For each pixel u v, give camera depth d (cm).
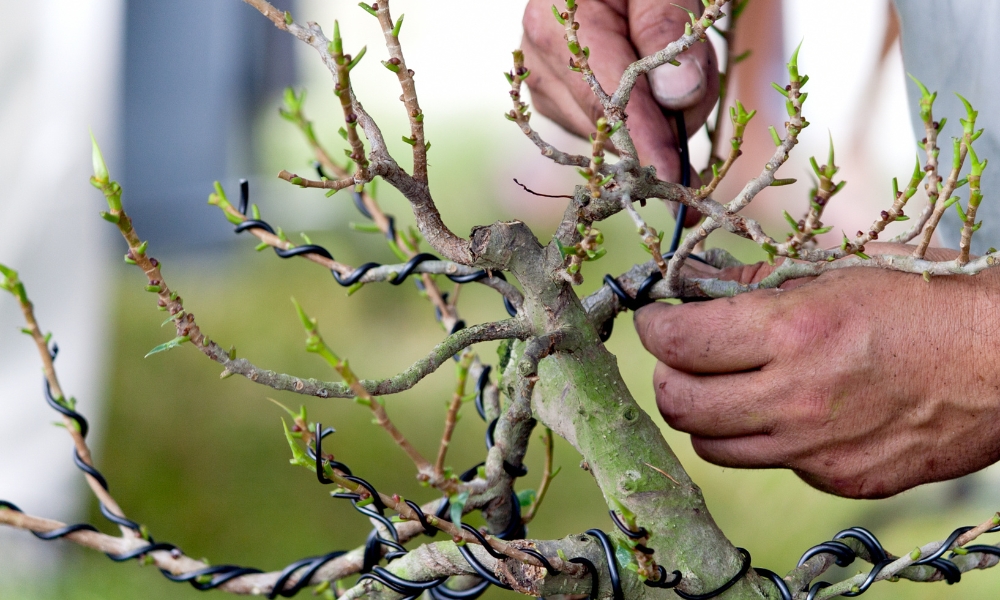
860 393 138
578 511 229
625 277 140
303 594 194
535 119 440
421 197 132
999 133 147
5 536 200
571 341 134
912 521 204
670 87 143
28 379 191
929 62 150
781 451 140
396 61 130
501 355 139
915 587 192
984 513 200
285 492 233
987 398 138
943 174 151
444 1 606
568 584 133
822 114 269
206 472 238
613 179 133
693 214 143
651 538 135
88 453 138
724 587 134
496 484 137
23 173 185
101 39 187
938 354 138
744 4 141
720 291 140
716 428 140
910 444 140
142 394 266
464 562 134
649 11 145
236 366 132
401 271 140
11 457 193
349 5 585
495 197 418
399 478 239
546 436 139
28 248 188
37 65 182
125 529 138
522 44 151
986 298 138
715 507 225
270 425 259
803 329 138
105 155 198
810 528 212
